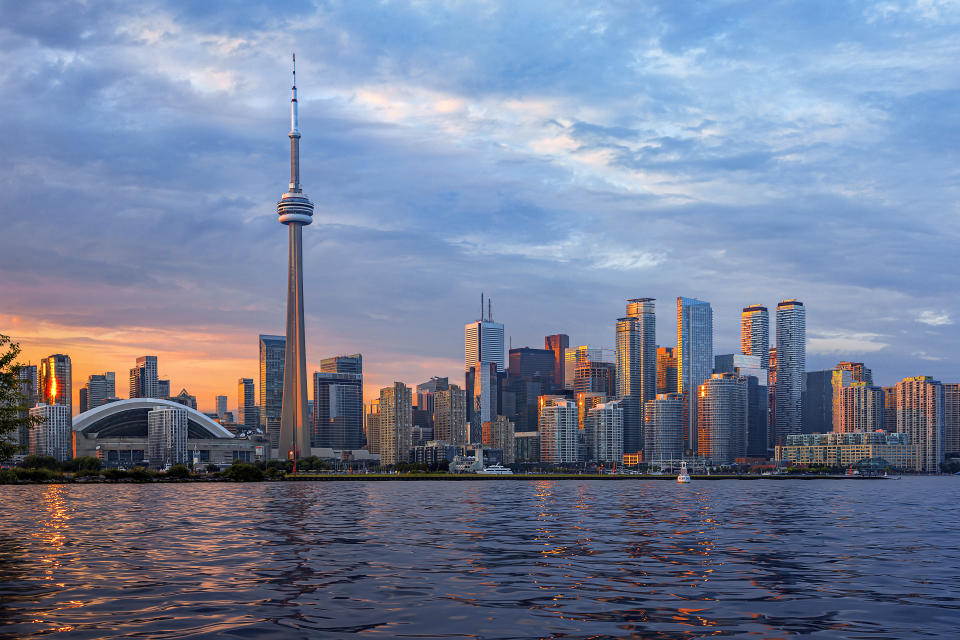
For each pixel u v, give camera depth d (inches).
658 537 3609.7
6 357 3427.7
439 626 1614.2
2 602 1846.7
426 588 2074.3
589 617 1712.6
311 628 1587.1
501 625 1628.9
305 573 2332.7
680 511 5846.5
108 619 1658.5
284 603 1845.5
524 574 2348.7
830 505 6948.8
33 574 2295.8
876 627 1635.1
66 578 2215.8
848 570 2477.9
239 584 2122.3
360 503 7017.7
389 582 2172.7
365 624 1626.5
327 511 5664.4
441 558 2736.2
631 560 2706.7
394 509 6013.8
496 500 7849.4
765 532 3912.4
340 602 1862.7
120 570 2384.4
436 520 4724.4
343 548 3041.3
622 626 1628.9
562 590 2058.3
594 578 2274.9
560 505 6786.4
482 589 2065.7
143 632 1544.0
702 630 1599.4
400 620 1668.3
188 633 1539.1
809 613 1771.7
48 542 3248.0
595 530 4003.4
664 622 1668.3
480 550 3006.9
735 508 6323.8
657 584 2167.8
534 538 3531.0
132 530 3873.0
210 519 4719.5
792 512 5748.0
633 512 5684.1
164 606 1801.2
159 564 2527.1
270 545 3139.8
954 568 2539.4
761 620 1695.4
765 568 2514.8
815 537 3639.3
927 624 1665.8
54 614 1706.4
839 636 1556.3
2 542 3253.0
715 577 2305.6
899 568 2534.5
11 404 3472.0
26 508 6038.4
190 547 3051.2
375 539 3427.7
